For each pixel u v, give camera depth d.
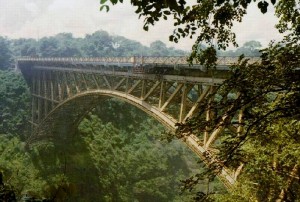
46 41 121.50
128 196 54.16
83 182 47.78
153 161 62.66
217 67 13.98
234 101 4.16
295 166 6.86
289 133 5.79
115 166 56.75
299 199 6.62
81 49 133.12
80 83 33.25
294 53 4.10
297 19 5.63
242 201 8.38
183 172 67.50
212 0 4.91
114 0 3.84
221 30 5.38
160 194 58.34
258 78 4.08
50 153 47.91
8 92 61.41
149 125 74.50
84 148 53.03
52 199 2.90
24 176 41.41
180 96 19.11
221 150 4.55
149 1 3.93
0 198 3.08
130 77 22.81
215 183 43.72
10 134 56.75
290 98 3.95
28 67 59.00
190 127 4.57
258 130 4.30
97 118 65.00
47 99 43.00
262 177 7.36
